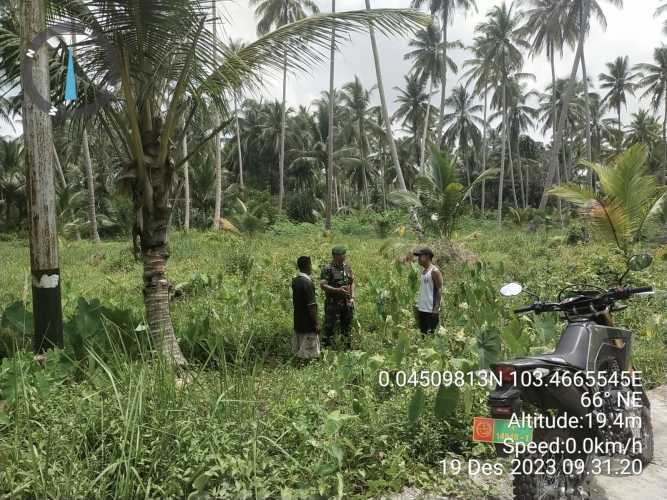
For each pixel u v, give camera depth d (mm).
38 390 4141
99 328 5715
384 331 7418
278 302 8516
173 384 3963
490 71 42906
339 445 3602
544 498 3230
